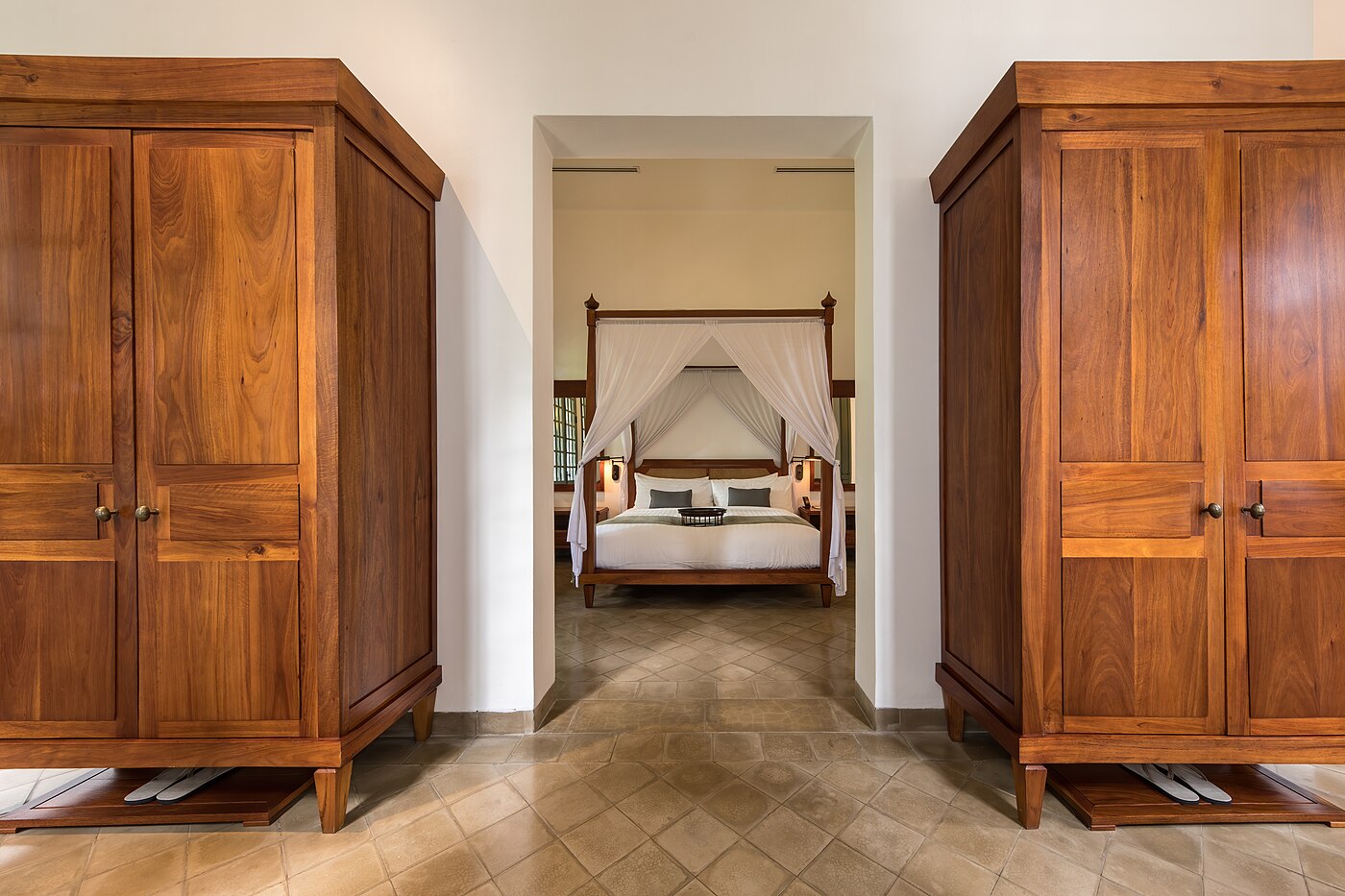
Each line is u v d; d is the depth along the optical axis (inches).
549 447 101.7
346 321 68.8
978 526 79.4
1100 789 72.8
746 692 110.0
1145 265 67.7
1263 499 67.6
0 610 67.9
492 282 92.8
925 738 91.2
